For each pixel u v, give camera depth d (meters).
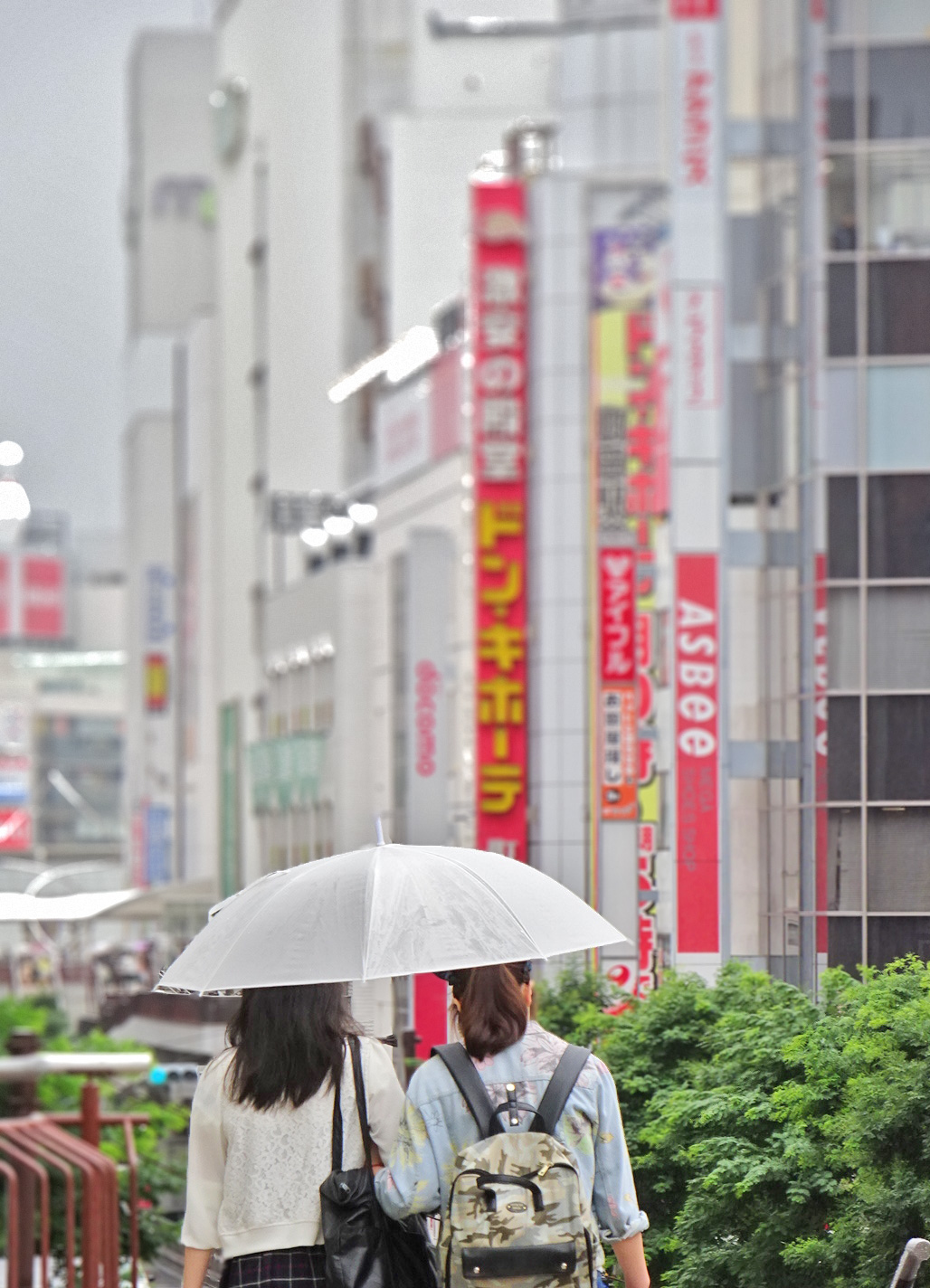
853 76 30.67
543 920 13.52
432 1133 12.58
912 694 27.34
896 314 29.48
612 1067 21.94
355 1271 12.72
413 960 13.00
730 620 31.48
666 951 31.11
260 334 181.75
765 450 32.16
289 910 13.59
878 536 28.61
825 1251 17.72
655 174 86.69
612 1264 19.03
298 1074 13.16
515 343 73.69
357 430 158.25
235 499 187.12
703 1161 19.17
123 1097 49.34
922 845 26.61
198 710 188.50
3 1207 30.80
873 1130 16.97
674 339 32.97
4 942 115.75
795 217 31.33
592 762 44.56
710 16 34.00
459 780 80.00
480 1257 11.95
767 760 30.45
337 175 178.75
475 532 70.44
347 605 116.44
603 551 49.47
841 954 26.36
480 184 77.69
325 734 118.19
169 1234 32.41
